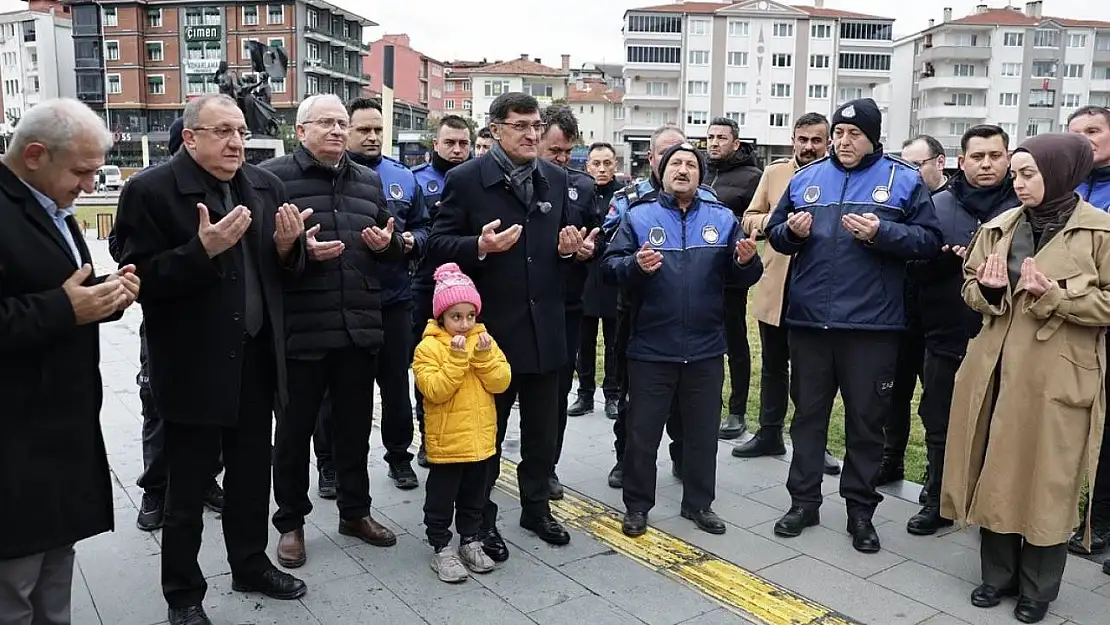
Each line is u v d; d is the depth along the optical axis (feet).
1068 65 204.03
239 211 9.93
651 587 12.28
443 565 12.37
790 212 14.61
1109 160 14.37
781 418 18.54
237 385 10.64
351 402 13.23
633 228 14.30
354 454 13.48
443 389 11.94
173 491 10.64
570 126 16.28
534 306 13.06
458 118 19.02
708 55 193.47
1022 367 11.30
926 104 208.95
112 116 193.67
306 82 190.29
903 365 16.40
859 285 13.60
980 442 11.91
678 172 13.84
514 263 13.03
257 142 63.00
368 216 13.25
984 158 14.58
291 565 12.73
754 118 195.21
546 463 13.82
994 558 11.82
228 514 11.56
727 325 19.70
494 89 235.20
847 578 12.67
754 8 190.29
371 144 16.33
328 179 13.03
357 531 13.84
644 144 191.21
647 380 14.14
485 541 13.14
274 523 12.86
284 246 11.22
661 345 14.03
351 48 210.59
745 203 19.80
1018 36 199.21
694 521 14.75
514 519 14.94
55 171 8.36
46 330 8.03
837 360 14.01
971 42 202.08
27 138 8.25
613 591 12.13
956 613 11.62
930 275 14.66
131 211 10.16
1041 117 202.39
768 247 17.85
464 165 13.32
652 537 14.17
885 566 13.12
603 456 18.70
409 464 16.62
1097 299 10.75
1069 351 11.12
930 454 15.03
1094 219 11.17
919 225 13.53
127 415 21.02
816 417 14.37
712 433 14.49
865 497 13.87
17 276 8.18
